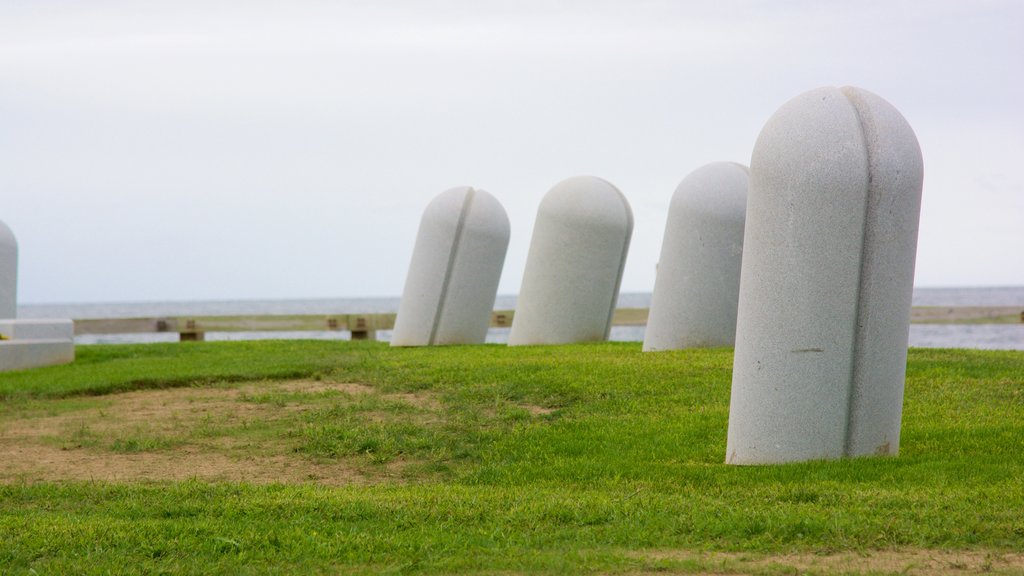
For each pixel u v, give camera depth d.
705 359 15.01
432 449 10.59
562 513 7.48
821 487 8.03
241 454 10.69
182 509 7.99
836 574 5.83
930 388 12.55
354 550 6.70
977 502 7.38
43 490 8.95
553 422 11.50
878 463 8.80
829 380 8.96
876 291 8.88
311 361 17.06
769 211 9.01
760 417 9.17
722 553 6.45
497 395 12.80
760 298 9.11
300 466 10.20
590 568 6.12
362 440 10.83
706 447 10.06
